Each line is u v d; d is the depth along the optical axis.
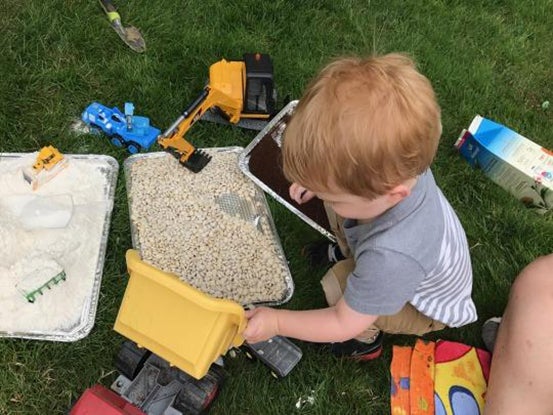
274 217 1.00
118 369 0.83
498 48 1.25
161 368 0.82
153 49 1.13
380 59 0.62
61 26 1.12
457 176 1.08
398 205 0.66
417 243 0.67
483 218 1.04
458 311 0.80
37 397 0.82
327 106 0.59
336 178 0.60
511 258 1.00
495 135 1.06
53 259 0.91
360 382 0.88
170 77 1.11
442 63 1.19
